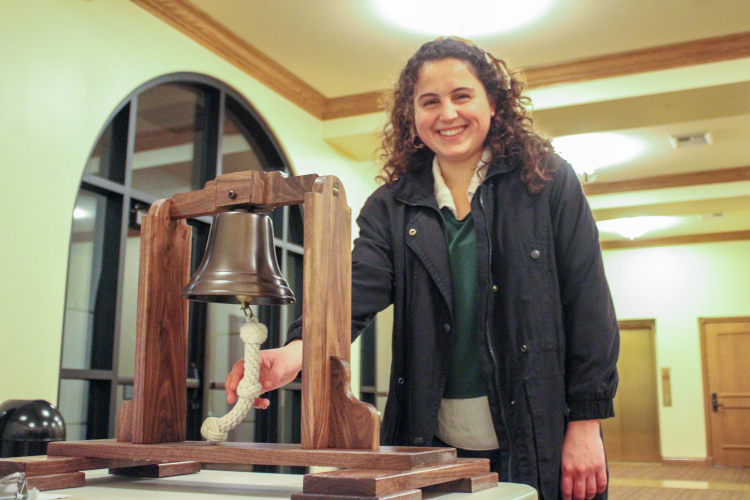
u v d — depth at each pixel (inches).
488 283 50.4
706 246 403.2
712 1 160.2
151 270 42.1
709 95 183.3
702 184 284.7
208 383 173.2
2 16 120.6
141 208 154.9
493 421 49.1
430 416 50.1
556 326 49.4
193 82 169.0
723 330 397.1
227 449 36.2
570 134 211.2
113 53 143.6
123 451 38.7
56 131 128.9
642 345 418.6
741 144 251.6
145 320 41.5
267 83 192.4
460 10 162.9
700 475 345.1
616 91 186.7
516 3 159.2
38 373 121.3
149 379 41.3
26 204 121.9
